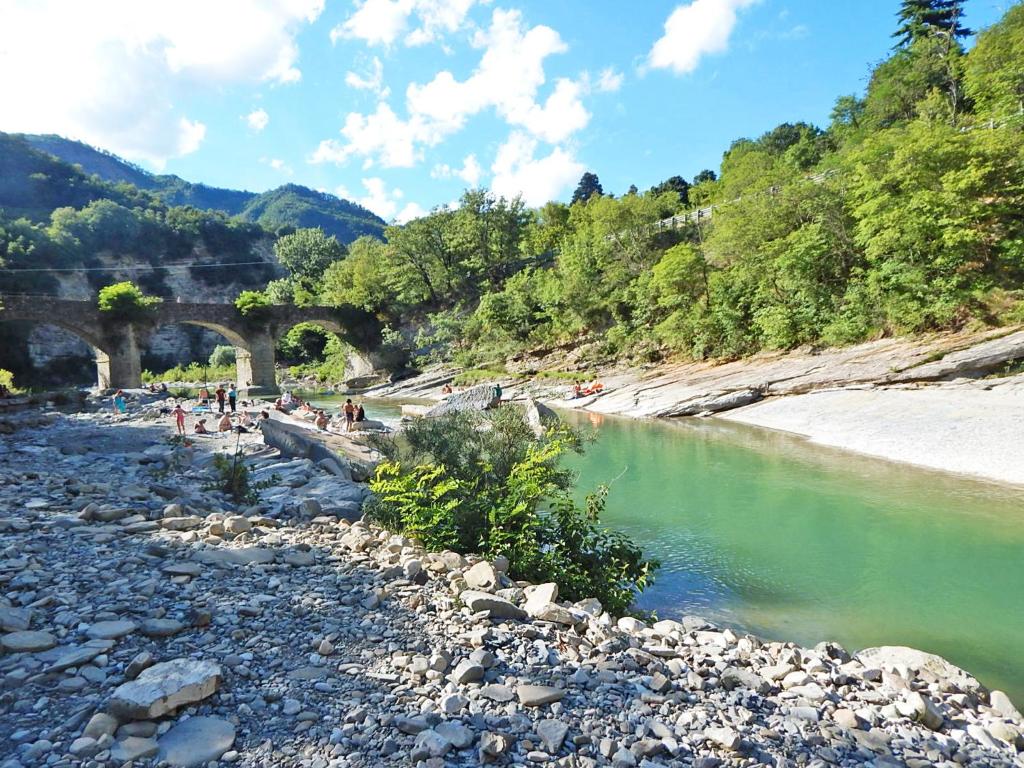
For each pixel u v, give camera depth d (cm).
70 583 551
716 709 421
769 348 3550
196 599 531
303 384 7506
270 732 349
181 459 1571
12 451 1684
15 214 11756
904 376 2395
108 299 5159
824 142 6869
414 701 394
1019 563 991
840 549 1086
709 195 7775
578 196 11738
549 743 354
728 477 1661
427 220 7500
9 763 301
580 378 4494
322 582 609
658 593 914
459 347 6347
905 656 578
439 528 852
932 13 6462
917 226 2709
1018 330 2267
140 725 339
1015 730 434
